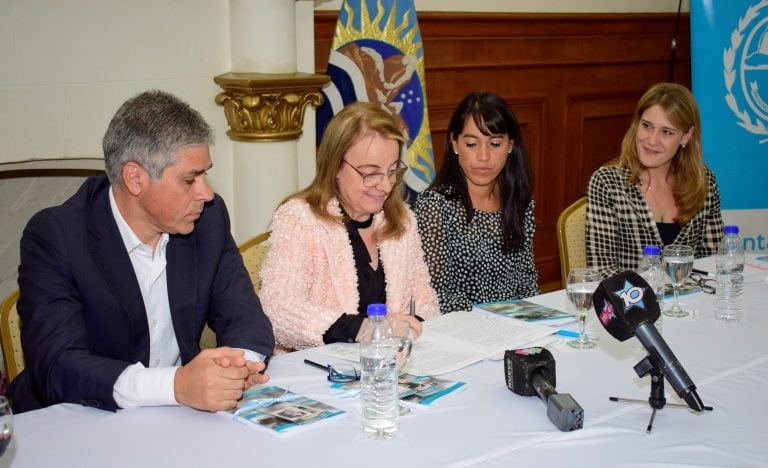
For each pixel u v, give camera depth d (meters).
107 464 1.44
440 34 4.36
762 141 4.14
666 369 1.60
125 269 1.90
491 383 1.81
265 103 3.43
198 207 1.90
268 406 1.67
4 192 3.38
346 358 1.96
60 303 1.81
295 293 2.25
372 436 1.54
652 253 2.30
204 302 2.05
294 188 3.66
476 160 2.69
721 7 4.08
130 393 1.65
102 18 3.15
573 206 3.15
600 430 1.58
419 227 2.72
